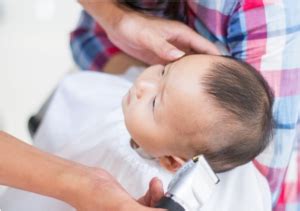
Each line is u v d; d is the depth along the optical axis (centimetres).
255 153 75
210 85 70
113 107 95
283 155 82
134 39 86
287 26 78
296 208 87
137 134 74
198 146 71
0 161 63
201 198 57
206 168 58
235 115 70
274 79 79
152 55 90
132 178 79
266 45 79
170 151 73
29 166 63
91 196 60
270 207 82
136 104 74
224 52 85
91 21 108
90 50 110
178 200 56
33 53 170
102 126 88
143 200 65
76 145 88
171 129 71
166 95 72
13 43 171
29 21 174
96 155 84
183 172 58
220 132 70
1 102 157
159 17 90
